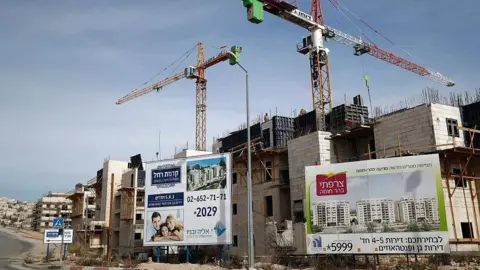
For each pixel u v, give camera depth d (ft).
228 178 88.53
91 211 274.16
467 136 104.17
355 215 71.87
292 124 139.03
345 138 117.29
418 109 96.53
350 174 73.56
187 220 90.12
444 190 88.48
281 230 101.71
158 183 94.73
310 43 220.02
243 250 132.05
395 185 69.97
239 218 136.98
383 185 70.74
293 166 119.55
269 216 126.41
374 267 67.92
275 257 85.87
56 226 106.83
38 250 190.70
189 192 91.25
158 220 92.79
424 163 68.69
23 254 163.84
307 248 74.49
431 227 66.28
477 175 94.84
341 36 231.71
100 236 222.28
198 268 80.18
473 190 93.45
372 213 70.64
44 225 495.82
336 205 73.61
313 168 76.84
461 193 91.30
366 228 70.64
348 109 124.26
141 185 201.46
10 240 266.16
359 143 117.29
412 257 78.23
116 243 213.05
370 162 72.49
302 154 117.39
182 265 85.25
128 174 209.26
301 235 87.30
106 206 227.81
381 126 104.47
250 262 67.97
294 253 87.15
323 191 75.10
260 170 131.64
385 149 102.12
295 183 117.80
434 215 66.49
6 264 109.40
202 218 88.94
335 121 126.52
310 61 220.84
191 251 110.63
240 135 157.28
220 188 88.74
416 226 67.31
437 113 94.22
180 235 89.97
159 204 93.50
